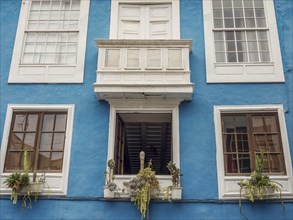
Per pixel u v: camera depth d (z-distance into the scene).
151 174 8.45
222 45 10.16
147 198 8.22
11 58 10.09
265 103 9.38
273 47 9.99
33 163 9.04
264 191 8.32
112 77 9.36
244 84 9.62
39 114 9.50
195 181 8.70
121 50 9.63
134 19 10.55
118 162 9.40
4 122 9.37
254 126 9.23
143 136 12.97
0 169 8.94
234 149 9.06
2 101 9.59
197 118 9.30
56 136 9.30
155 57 9.55
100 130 9.26
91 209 8.54
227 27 10.34
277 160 8.91
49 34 10.42
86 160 8.97
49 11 10.69
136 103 9.47
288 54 9.89
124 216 8.43
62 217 8.49
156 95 9.28
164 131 12.31
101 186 8.73
